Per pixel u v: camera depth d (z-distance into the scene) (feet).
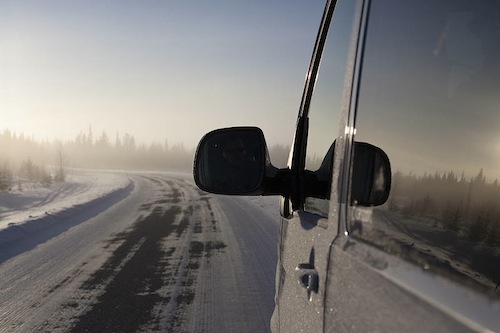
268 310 15.42
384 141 3.90
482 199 2.82
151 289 18.06
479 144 2.95
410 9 3.86
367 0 4.74
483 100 2.99
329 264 4.44
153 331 13.93
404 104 3.72
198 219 38.75
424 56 3.57
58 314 15.55
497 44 2.96
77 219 40.50
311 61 7.43
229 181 6.14
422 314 2.56
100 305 16.30
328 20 6.68
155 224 36.29
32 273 21.13
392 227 3.53
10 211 49.83
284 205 7.39
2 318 15.34
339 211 4.55
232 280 19.07
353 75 4.75
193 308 15.76
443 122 3.26
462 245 2.88
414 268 2.99
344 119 4.83
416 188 3.34
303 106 7.59
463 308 2.33
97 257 24.12
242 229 32.58
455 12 3.34
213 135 6.23
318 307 4.66
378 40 4.33
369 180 4.04
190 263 22.20
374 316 3.18
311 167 6.42
